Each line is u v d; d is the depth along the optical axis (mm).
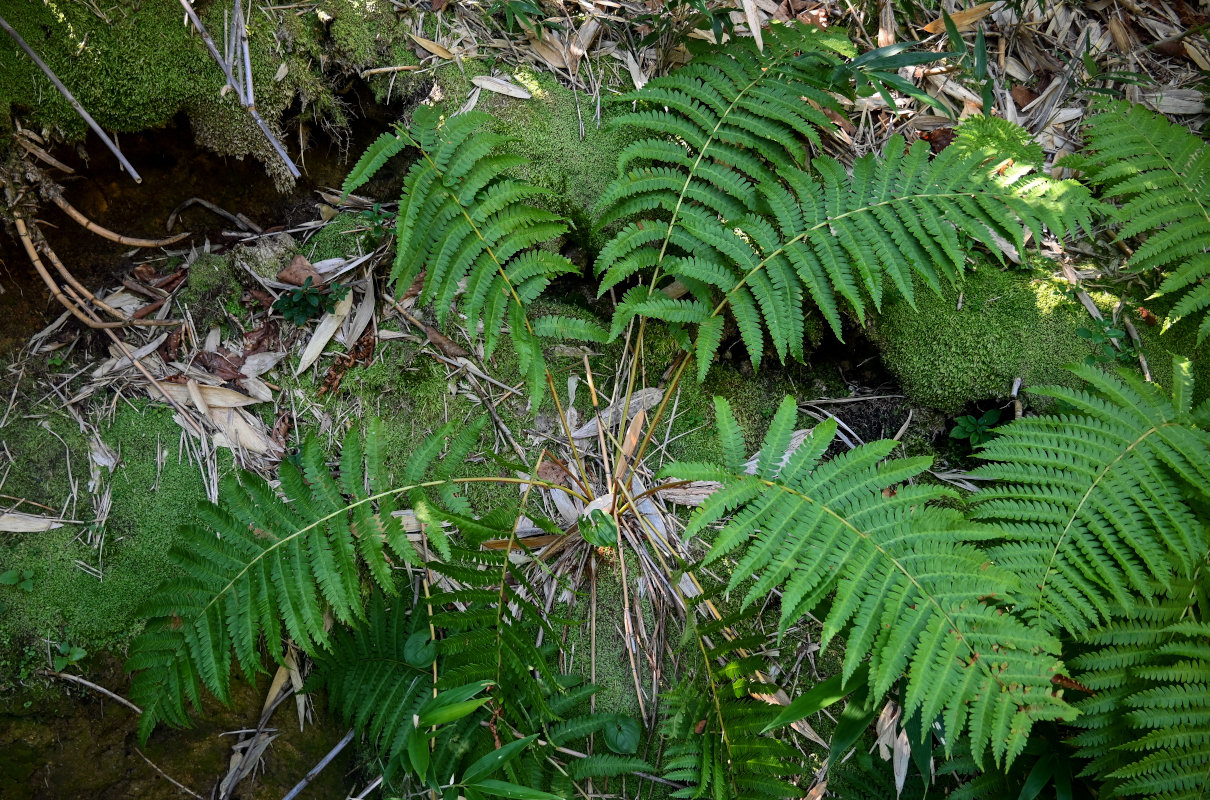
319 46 2818
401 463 2707
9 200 2484
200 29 2477
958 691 1955
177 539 2518
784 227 2598
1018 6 3131
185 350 2730
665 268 2609
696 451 2848
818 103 2816
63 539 2445
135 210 2779
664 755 2545
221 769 2436
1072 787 2328
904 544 2119
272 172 2818
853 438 2910
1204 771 2100
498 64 2967
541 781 2385
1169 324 2621
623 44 3121
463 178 2506
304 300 2791
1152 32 3365
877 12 3320
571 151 2879
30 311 2627
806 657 2670
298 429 2707
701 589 2676
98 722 2361
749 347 2490
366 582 2621
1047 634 1978
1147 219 2646
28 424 2531
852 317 2943
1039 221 2893
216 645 2172
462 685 2234
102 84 2557
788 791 2301
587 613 2648
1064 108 3232
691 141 2682
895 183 2623
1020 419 2459
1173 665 2176
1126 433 2367
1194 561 2193
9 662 2314
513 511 2404
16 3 2482
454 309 2850
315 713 2531
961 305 2879
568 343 2904
